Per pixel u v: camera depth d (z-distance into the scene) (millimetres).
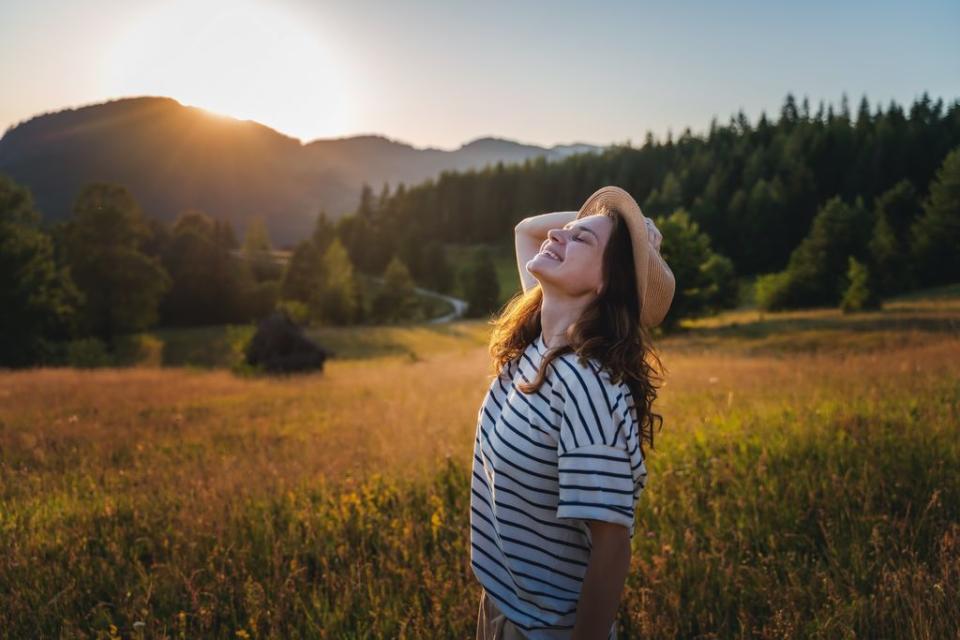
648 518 3984
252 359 23516
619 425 1434
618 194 1571
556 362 1485
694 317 42188
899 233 75812
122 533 4109
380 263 154750
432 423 8359
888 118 122000
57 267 59219
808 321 39844
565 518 1403
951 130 109500
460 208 170375
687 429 6035
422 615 3025
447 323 80000
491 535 1688
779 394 8305
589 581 1410
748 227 100688
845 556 3338
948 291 57156
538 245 2064
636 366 1484
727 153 129750
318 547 3746
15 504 4832
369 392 15102
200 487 4957
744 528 3723
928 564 3143
